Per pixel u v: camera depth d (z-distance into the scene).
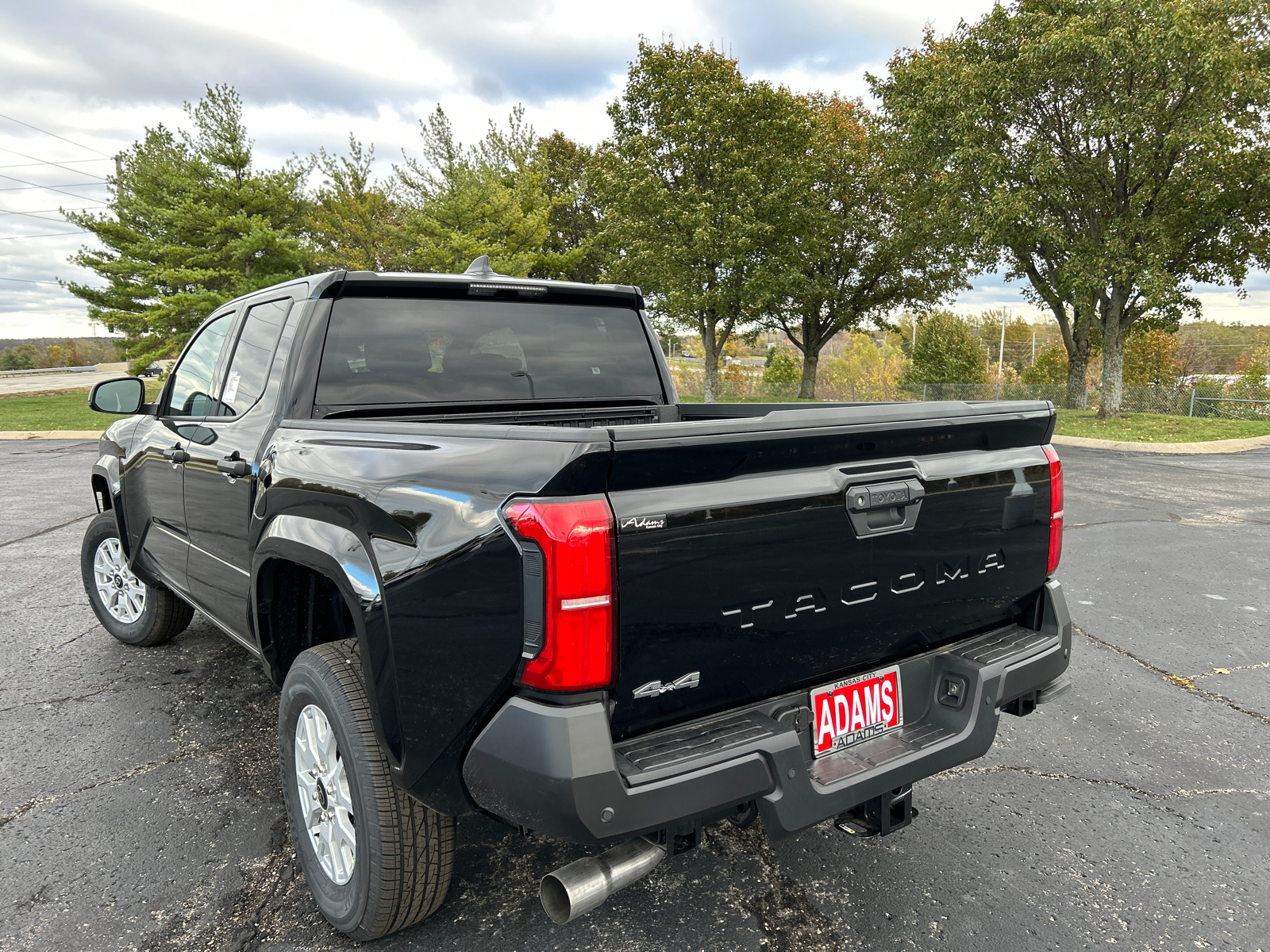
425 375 3.01
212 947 2.18
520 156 29.81
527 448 1.65
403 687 1.87
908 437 2.07
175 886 2.45
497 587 1.65
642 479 1.63
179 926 2.26
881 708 2.19
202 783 3.07
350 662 2.18
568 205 36.72
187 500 3.38
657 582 1.66
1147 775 3.19
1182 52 18.14
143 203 29.70
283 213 30.19
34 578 6.12
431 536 1.79
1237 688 4.07
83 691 3.94
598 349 3.53
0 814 2.85
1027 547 2.45
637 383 3.64
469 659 1.71
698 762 1.70
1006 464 2.35
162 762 3.24
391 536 1.92
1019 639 2.45
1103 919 2.31
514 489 1.63
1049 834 2.77
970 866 2.58
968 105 21.38
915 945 2.19
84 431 19.62
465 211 28.06
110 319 29.67
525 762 1.60
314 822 2.33
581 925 2.27
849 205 31.84
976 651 2.34
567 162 38.62
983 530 2.30
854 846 2.69
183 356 3.86
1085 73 19.80
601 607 1.58
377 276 2.88
